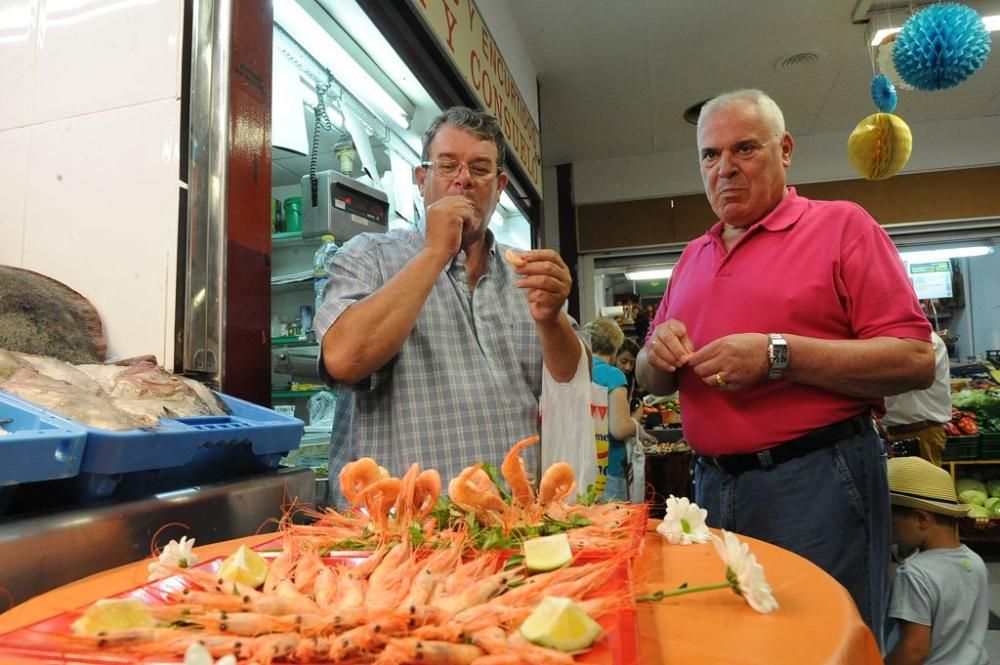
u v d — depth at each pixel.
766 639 0.57
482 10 3.07
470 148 1.39
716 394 1.57
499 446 1.36
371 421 1.35
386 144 2.91
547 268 1.30
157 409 0.96
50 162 1.37
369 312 1.19
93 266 1.32
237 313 1.35
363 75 2.36
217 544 0.90
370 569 0.78
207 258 1.30
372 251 1.45
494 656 0.52
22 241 1.37
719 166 1.64
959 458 4.13
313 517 1.16
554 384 1.42
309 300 2.55
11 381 0.86
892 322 1.43
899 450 3.16
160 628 0.58
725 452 1.54
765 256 1.59
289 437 1.12
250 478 1.05
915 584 1.89
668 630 0.60
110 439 0.79
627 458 3.16
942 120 5.18
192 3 1.33
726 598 0.69
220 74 1.34
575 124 5.07
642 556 0.83
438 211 1.29
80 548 0.76
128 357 1.27
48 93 1.39
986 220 5.11
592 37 3.93
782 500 1.46
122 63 1.35
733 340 1.43
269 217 1.46
